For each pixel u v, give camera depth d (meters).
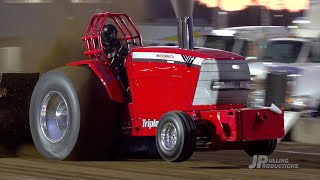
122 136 26.08
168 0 41.03
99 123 25.08
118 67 25.58
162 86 24.34
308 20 44.16
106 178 21.20
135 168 23.44
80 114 24.86
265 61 43.69
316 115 40.62
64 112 25.66
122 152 26.91
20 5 32.34
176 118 22.97
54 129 25.91
